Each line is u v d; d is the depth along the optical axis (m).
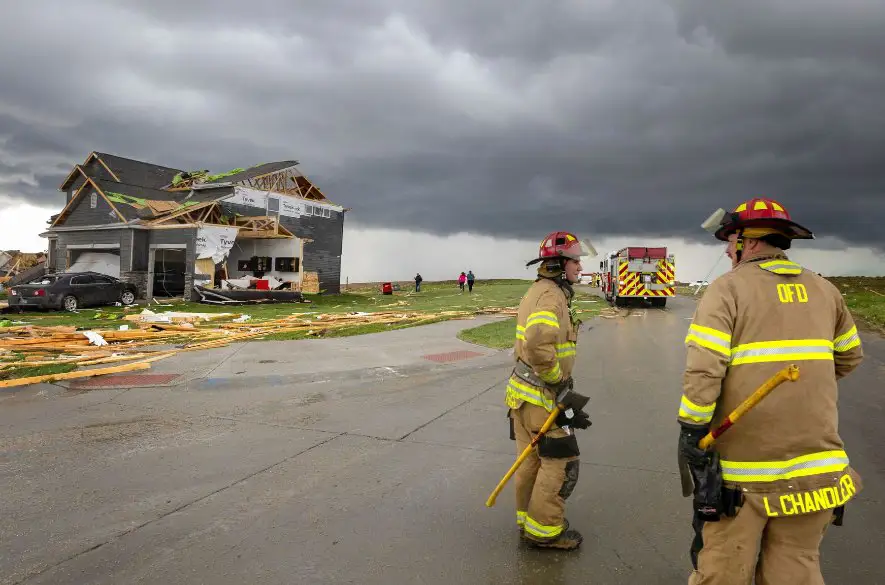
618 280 27.86
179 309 23.66
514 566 3.38
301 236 36.44
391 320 17.67
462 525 3.92
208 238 27.95
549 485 3.47
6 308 21.67
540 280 3.54
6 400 7.52
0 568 3.35
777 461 2.23
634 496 4.41
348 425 6.43
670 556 3.50
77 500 4.33
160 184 39.91
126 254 29.36
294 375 9.05
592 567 3.38
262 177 34.91
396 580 3.23
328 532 3.82
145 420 6.61
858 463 5.21
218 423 6.50
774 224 2.42
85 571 3.32
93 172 37.81
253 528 3.88
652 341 14.01
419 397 7.80
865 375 9.20
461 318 19.28
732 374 2.32
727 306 2.31
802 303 2.31
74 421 6.55
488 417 6.78
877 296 24.38
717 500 2.27
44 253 47.84
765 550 2.33
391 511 4.15
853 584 3.21
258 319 18.73
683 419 2.33
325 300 30.62
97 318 18.69
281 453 5.45
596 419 6.66
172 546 3.62
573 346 3.53
